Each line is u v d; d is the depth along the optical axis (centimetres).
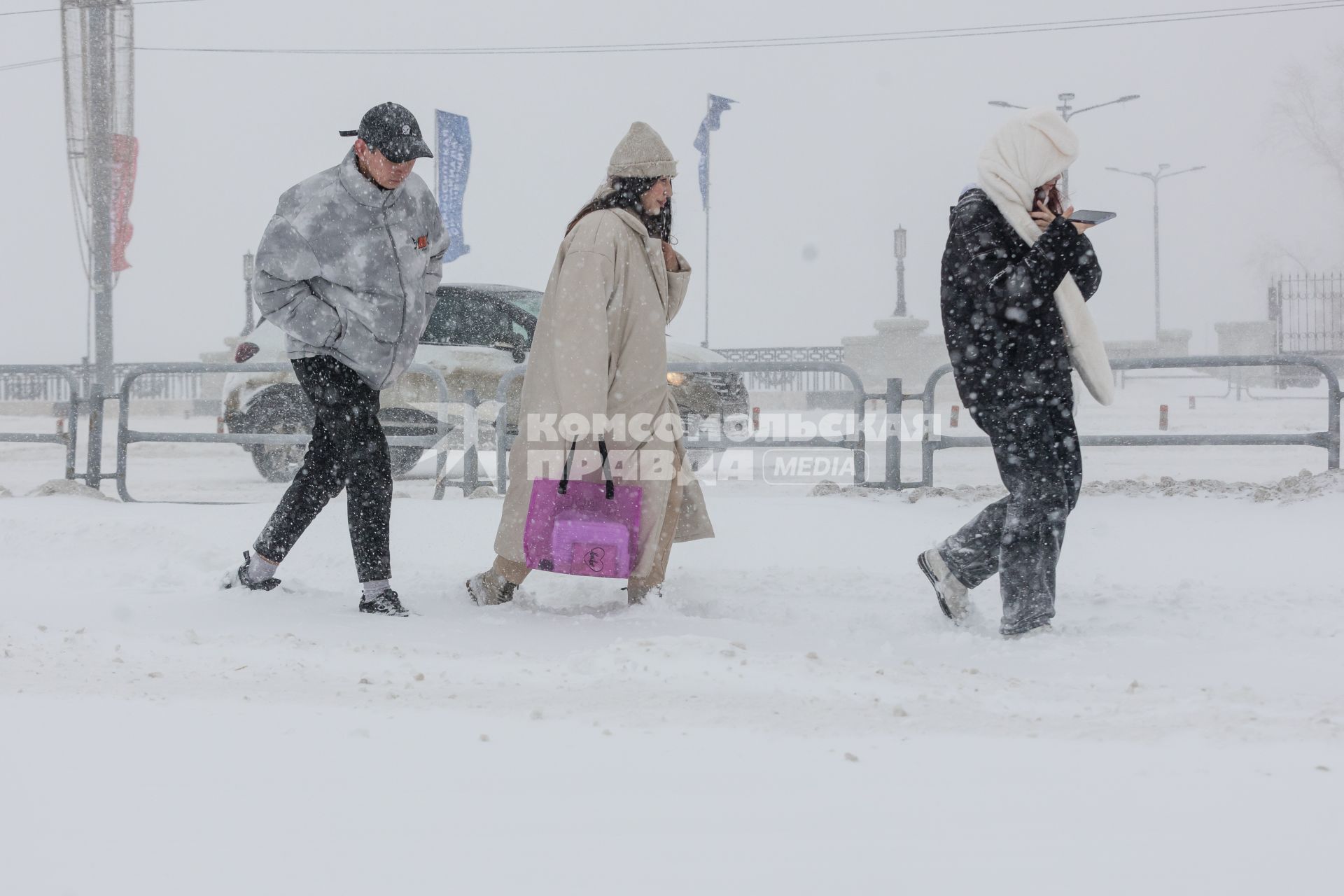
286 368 1405
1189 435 1173
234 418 1694
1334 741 382
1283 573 771
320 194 696
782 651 585
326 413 708
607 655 522
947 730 405
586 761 367
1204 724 410
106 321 2455
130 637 591
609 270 694
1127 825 304
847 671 504
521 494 731
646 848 291
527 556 707
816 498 1190
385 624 660
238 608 696
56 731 404
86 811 319
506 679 496
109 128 2455
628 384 712
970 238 637
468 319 1603
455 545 962
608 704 448
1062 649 588
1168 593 734
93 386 1407
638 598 732
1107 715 431
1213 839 293
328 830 304
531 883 270
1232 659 561
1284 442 1145
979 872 274
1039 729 407
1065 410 644
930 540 934
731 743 389
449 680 495
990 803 323
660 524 716
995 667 548
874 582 797
